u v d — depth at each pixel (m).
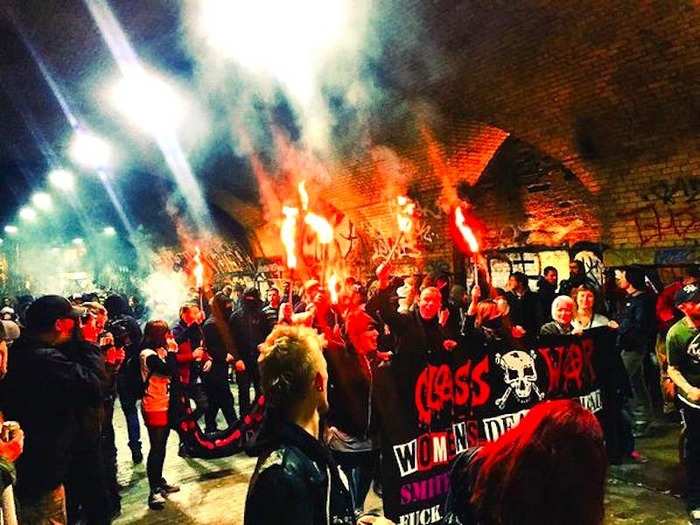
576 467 1.36
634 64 7.59
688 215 8.38
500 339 4.28
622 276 6.99
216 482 5.82
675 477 5.13
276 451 1.88
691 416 4.23
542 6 7.42
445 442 3.78
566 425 1.42
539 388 4.33
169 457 6.75
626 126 8.58
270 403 1.99
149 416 5.39
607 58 7.75
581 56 7.95
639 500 4.74
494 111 10.02
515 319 7.93
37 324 3.51
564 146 9.72
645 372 7.55
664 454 5.73
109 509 4.08
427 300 4.69
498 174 11.48
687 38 6.81
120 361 5.31
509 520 1.37
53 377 3.38
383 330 5.54
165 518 5.01
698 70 7.09
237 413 8.59
